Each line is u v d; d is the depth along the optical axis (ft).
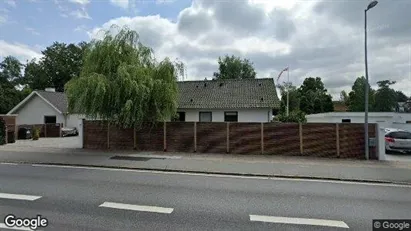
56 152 43.93
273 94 78.07
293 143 42.32
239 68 160.35
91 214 17.01
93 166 34.12
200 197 21.22
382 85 189.26
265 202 20.18
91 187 23.75
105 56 45.39
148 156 40.42
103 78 42.68
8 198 20.16
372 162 37.22
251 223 16.02
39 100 97.45
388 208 19.07
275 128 42.75
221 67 162.61
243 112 75.41
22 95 154.10
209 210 18.19
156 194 21.88
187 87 88.02
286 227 15.48
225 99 78.48
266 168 32.60
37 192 21.84
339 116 96.02
